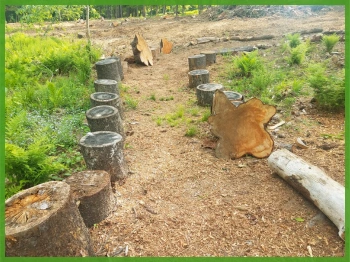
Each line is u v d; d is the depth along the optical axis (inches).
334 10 564.7
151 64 398.6
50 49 374.6
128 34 617.6
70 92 245.1
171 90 283.6
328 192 106.5
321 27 445.7
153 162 155.0
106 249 99.1
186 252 98.3
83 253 87.8
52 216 78.0
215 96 156.6
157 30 637.3
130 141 179.8
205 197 125.0
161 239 103.3
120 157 135.2
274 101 220.2
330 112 196.1
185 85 298.0
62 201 82.8
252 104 149.6
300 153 151.5
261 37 447.2
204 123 198.1
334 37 308.8
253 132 153.2
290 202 117.8
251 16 622.8
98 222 109.4
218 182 135.1
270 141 151.0
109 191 113.0
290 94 223.5
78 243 86.7
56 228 79.4
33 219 76.9
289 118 191.5
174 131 191.0
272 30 481.4
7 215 79.1
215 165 149.4
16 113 191.0
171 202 122.7
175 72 353.1
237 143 155.8
